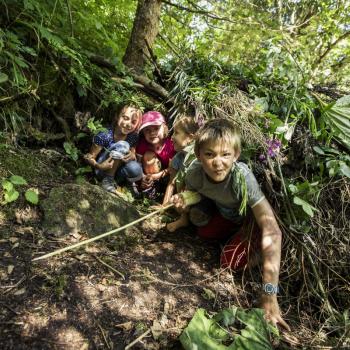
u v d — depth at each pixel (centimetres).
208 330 146
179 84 270
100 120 257
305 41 535
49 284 149
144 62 335
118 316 146
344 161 218
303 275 193
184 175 225
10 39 224
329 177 220
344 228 207
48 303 140
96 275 162
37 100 245
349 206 217
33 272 152
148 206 253
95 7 343
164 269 184
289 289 197
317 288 191
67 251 171
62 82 262
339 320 178
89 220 192
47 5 268
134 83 288
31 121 242
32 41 252
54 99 256
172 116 267
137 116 251
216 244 222
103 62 291
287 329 166
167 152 270
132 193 261
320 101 239
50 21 254
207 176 190
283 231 202
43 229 178
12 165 206
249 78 271
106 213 201
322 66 615
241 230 205
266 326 152
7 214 177
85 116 273
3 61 223
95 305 147
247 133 220
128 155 250
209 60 285
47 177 217
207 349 136
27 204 186
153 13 335
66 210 188
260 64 269
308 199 203
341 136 225
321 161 224
